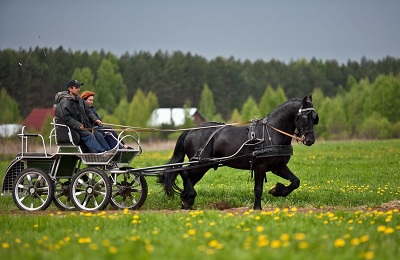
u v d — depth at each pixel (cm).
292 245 1186
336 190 2395
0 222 1594
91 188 1930
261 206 2075
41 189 1970
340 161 3894
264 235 1286
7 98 10544
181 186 2836
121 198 2216
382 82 10956
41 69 12112
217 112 15512
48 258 1152
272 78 16675
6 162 4169
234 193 2344
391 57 17788
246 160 1972
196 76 15588
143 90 14838
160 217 1573
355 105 11106
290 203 2141
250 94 16150
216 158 1997
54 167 1988
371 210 1802
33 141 5047
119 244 1269
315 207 2048
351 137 9888
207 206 2116
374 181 2766
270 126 1939
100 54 16475
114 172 1945
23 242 1342
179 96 15025
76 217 1600
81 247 1257
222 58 16488
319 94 12625
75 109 1966
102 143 1986
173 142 7312
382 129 9819
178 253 1139
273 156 1919
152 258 1090
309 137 1898
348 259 1084
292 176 1967
